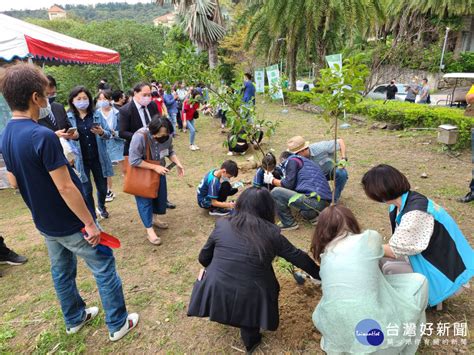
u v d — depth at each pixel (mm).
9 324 2744
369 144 7641
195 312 2250
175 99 9789
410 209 2260
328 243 2107
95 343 2504
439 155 6504
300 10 12633
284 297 2824
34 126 1886
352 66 2502
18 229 4504
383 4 12891
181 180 6156
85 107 4043
